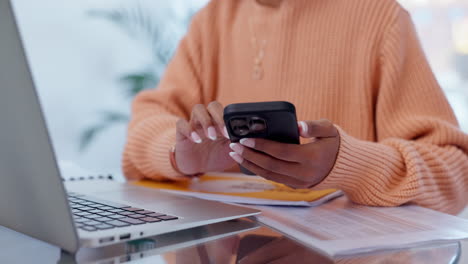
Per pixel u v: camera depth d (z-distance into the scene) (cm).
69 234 38
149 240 46
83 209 53
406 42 97
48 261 40
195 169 78
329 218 56
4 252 43
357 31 101
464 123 258
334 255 41
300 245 44
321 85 106
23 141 39
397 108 92
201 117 63
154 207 56
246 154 57
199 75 125
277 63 111
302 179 60
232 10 123
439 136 81
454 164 78
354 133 101
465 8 254
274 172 60
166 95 118
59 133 291
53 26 285
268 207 64
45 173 38
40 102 36
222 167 76
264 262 39
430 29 259
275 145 56
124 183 82
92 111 296
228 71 122
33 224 43
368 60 98
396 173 69
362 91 99
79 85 293
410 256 41
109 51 296
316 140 59
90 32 292
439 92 91
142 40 300
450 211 78
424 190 68
